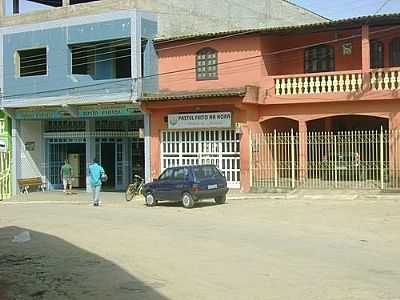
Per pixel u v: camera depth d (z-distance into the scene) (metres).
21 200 30.14
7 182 33.00
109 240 14.77
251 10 33.72
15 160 33.06
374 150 23.91
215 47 28.02
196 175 22.64
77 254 13.08
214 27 32.31
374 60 26.95
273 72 28.20
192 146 28.27
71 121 33.38
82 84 30.23
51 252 13.50
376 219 17.41
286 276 10.06
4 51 32.78
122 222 18.47
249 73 27.20
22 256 13.16
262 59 27.08
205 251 12.76
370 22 24.59
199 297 8.84
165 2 29.94
